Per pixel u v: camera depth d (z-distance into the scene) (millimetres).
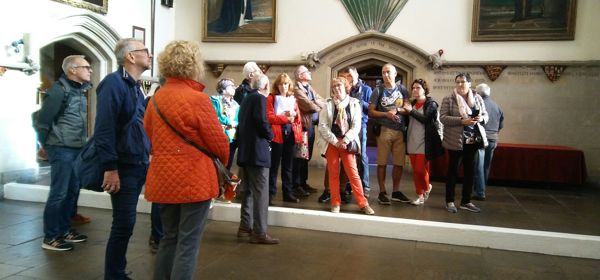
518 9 8188
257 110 3799
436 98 8656
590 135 8000
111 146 2566
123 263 2748
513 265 3670
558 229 4719
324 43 9180
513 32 8234
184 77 2371
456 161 5230
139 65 2822
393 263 3621
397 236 4328
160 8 9477
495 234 4102
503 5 8250
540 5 8094
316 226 4547
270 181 5207
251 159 3877
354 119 4750
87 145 2740
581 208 5855
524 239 4039
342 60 9086
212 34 9672
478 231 4141
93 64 8312
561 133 8141
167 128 2299
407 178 7938
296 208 5129
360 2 8914
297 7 9289
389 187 6930
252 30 9469
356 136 4719
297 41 9305
